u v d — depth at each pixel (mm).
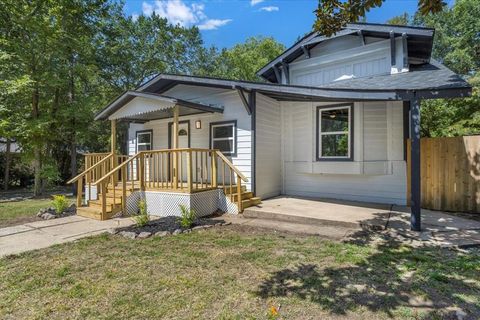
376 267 3271
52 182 13578
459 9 16078
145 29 18719
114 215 6320
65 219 6199
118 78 17078
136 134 10180
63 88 11875
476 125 10320
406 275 3047
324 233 4746
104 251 4027
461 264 3297
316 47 8664
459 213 6020
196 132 8422
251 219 5902
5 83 9570
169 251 3967
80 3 11734
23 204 9055
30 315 2420
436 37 17297
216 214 6398
